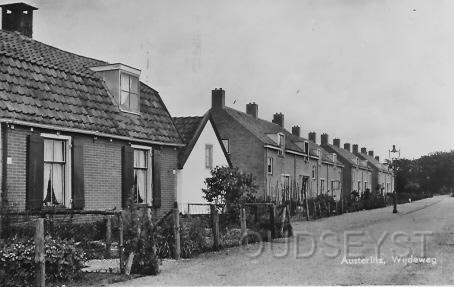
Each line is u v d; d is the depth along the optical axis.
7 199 12.95
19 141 13.53
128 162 17.47
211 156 28.36
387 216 34.25
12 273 8.67
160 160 19.25
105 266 10.98
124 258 10.37
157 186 18.86
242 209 15.55
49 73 15.59
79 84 16.59
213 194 21.22
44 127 14.07
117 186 17.05
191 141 26.39
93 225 15.18
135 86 18.72
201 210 26.39
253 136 37.78
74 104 15.70
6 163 13.08
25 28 18.30
